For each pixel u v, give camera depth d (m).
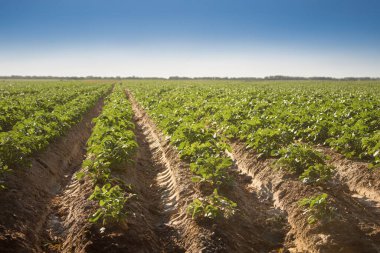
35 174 11.72
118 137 14.42
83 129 21.31
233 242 8.06
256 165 13.17
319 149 14.62
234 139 16.78
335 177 12.40
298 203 9.76
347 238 7.95
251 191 11.72
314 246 8.04
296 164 11.62
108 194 8.91
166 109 22.64
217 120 19.42
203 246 7.78
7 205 9.09
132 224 8.41
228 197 10.07
